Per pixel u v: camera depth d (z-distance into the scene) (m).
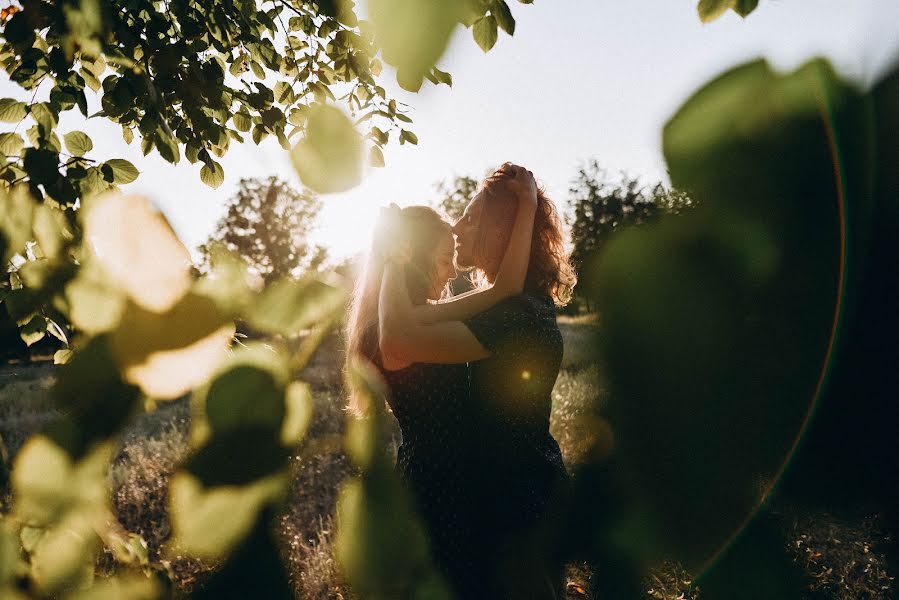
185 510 0.27
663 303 0.39
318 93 2.58
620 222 0.42
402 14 0.41
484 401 1.71
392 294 1.75
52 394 0.28
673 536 0.40
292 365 0.28
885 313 0.34
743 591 0.37
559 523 0.47
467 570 1.61
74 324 0.27
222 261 0.28
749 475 0.38
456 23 0.42
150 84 1.74
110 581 0.38
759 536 0.38
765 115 0.37
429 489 1.71
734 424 0.38
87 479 0.30
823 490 0.36
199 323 0.27
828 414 0.36
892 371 0.34
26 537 0.35
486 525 1.63
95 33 0.83
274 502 0.27
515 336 1.71
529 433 1.74
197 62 2.26
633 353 0.40
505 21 0.94
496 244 2.01
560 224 2.03
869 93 0.35
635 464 0.41
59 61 1.81
